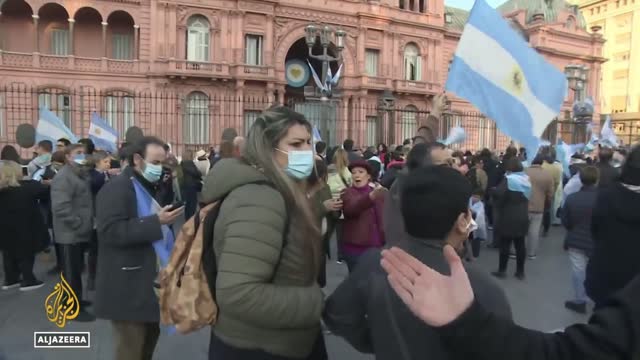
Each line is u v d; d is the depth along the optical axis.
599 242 4.06
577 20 48.94
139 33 31.33
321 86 19.50
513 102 4.93
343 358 4.96
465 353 1.26
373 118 38.19
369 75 37.72
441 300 1.27
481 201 9.77
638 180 3.76
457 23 46.94
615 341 1.16
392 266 1.39
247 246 2.07
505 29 4.98
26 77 29.42
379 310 1.78
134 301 3.73
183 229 2.50
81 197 6.29
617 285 3.87
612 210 3.89
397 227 2.44
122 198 3.75
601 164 8.84
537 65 4.95
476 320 1.22
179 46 31.62
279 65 34.72
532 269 9.01
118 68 31.00
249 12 32.97
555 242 11.61
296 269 2.25
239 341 2.23
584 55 48.25
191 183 12.08
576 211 6.46
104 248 3.79
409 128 39.62
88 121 30.64
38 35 30.89
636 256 3.78
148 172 4.00
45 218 9.33
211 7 32.03
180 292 2.34
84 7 30.27
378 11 37.50
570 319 6.32
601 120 48.03
